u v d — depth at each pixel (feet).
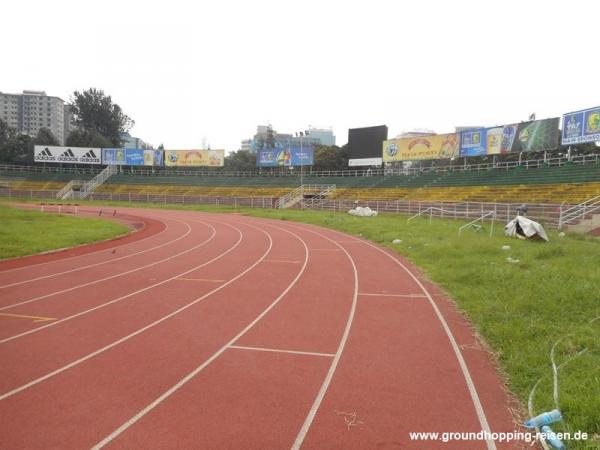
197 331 23.27
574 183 95.14
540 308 24.53
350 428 13.78
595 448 12.14
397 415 14.55
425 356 19.60
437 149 142.72
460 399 15.61
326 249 55.36
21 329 23.66
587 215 66.23
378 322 24.63
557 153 156.66
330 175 204.23
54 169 237.04
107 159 220.43
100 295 31.19
